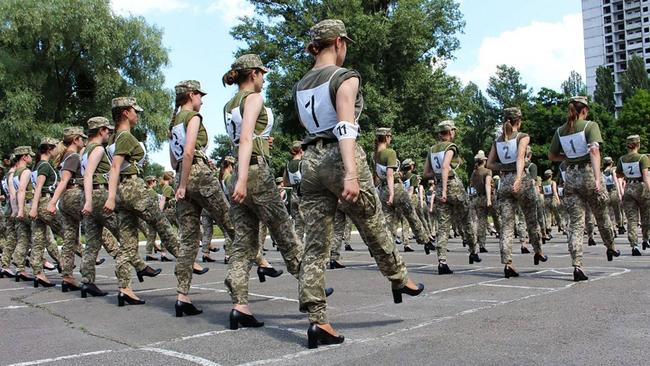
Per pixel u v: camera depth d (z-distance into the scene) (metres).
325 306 4.12
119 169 6.18
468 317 4.93
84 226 7.25
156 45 32.41
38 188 8.27
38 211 8.55
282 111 40.88
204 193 5.54
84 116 31.91
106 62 30.58
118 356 4.12
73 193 7.71
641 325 4.41
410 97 41.09
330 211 4.13
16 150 9.60
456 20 43.66
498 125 90.62
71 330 5.17
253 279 8.59
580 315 4.82
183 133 5.48
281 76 39.25
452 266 9.37
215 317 5.48
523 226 11.30
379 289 7.00
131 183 6.26
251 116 4.66
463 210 8.59
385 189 11.31
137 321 5.43
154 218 6.43
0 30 28.33
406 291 4.51
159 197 16.23
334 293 6.75
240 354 4.01
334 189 3.99
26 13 28.09
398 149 38.22
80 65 31.17
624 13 144.25
